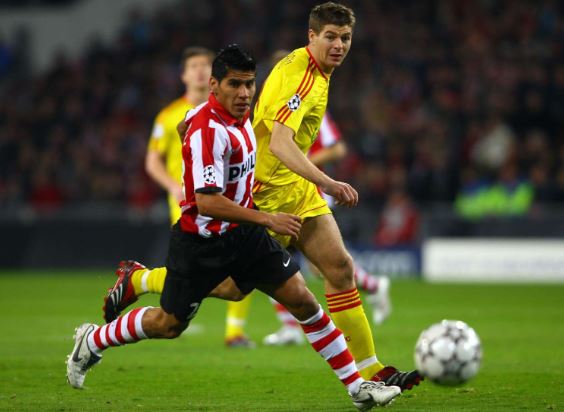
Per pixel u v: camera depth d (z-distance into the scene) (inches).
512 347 1266.0
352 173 2859.3
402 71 3171.8
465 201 2714.1
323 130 1363.2
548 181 2664.9
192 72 1373.0
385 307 1534.2
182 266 813.2
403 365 1115.3
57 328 1512.1
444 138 2888.8
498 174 2758.4
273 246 818.8
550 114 2903.5
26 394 911.0
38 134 3346.5
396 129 2992.1
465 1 3344.0
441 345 733.9
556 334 1419.8
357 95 3147.1
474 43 3208.7
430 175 2800.2
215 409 834.8
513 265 2645.2
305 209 900.6
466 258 2672.2
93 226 2876.5
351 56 3238.2
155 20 3659.0
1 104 3496.6
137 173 3100.4
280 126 855.7
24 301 1985.7
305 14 3432.6
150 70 3469.5
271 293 824.3
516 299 2053.4
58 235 2891.2
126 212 2866.6
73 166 3169.3
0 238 2920.8
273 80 874.8
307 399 888.3
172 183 1364.4
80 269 2854.3
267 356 1196.5
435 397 887.1
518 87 2967.5
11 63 3892.7
